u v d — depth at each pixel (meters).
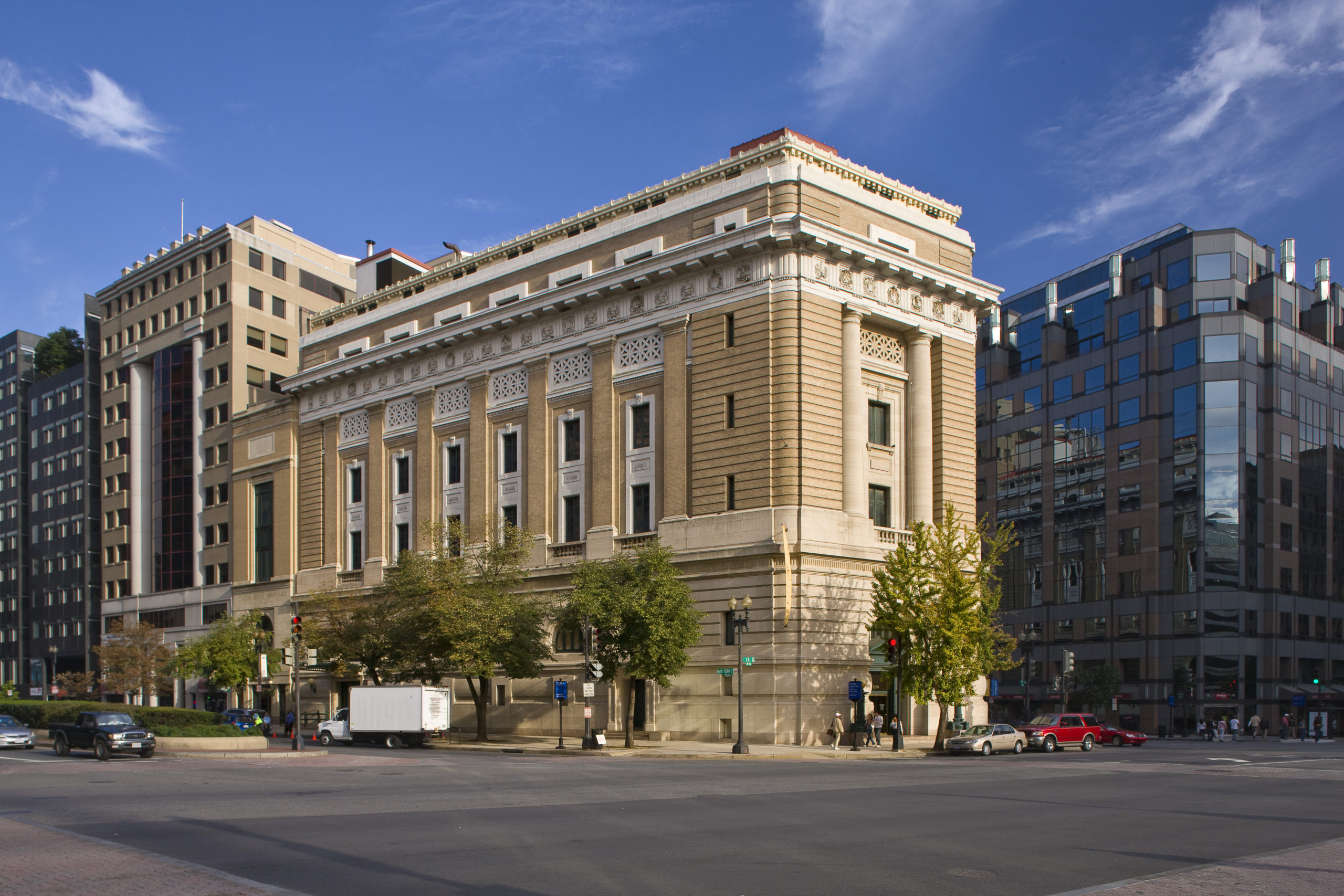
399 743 48.91
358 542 69.25
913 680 44.66
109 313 102.88
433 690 49.03
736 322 48.84
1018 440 99.88
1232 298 84.56
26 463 118.69
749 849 16.05
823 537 46.66
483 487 60.03
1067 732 49.59
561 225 59.78
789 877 13.84
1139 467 86.75
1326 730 76.75
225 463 87.06
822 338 48.06
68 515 109.19
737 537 47.41
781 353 47.28
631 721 45.75
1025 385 99.75
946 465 53.19
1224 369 82.62
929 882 13.59
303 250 96.44
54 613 109.81
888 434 52.28
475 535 59.66
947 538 46.62
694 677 48.59
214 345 89.88
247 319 89.38
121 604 98.06
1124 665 86.06
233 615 80.25
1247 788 27.06
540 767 33.53
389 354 66.00
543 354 57.53
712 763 36.62
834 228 48.25
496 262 63.09
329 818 19.45
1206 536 81.19
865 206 51.66
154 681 80.50
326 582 70.31
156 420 94.56
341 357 71.62
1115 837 17.77
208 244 91.00
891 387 52.62
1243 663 78.81
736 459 48.06
